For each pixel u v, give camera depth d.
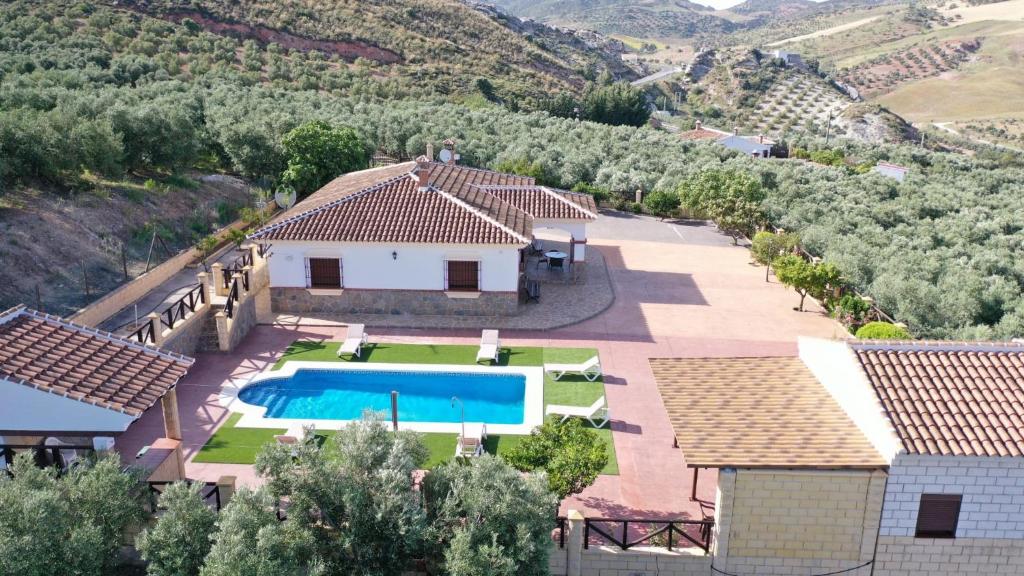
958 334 24.75
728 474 12.27
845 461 12.05
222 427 18.53
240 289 24.70
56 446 13.45
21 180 28.61
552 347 24.31
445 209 27.52
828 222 41.66
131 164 34.25
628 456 17.34
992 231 42.62
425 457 12.06
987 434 11.89
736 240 39.78
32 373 13.07
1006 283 29.95
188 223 33.31
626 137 63.91
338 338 24.77
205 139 41.16
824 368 14.84
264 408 19.72
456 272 26.67
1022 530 12.26
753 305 29.02
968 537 12.37
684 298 29.73
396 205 27.75
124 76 54.91
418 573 11.68
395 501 10.38
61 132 29.36
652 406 20.02
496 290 26.80
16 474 10.61
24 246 24.62
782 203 47.25
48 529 9.54
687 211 44.75
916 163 78.19
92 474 10.95
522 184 35.06
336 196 29.58
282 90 61.38
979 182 63.19
